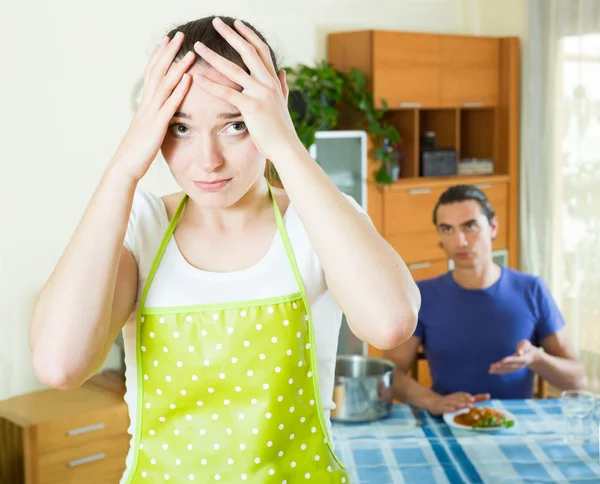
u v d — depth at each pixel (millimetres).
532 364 2652
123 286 1034
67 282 956
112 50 3686
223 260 1051
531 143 5020
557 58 4879
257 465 1032
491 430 2236
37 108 3463
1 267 3387
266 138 947
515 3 5117
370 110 4375
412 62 4586
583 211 4801
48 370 956
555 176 4957
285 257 1048
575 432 2145
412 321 984
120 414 3125
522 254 5160
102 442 3082
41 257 3510
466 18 5254
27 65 3418
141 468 1062
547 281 5008
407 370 2750
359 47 4430
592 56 4703
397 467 1992
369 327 972
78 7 3557
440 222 2742
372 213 4469
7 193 3395
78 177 3615
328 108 4211
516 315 2734
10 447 2969
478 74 4969
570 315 4875
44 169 3502
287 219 1064
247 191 1035
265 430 1027
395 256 1005
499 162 5145
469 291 2750
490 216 2752
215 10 4055
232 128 949
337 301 1008
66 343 952
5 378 3400
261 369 1026
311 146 4117
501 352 2711
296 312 1038
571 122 4832
